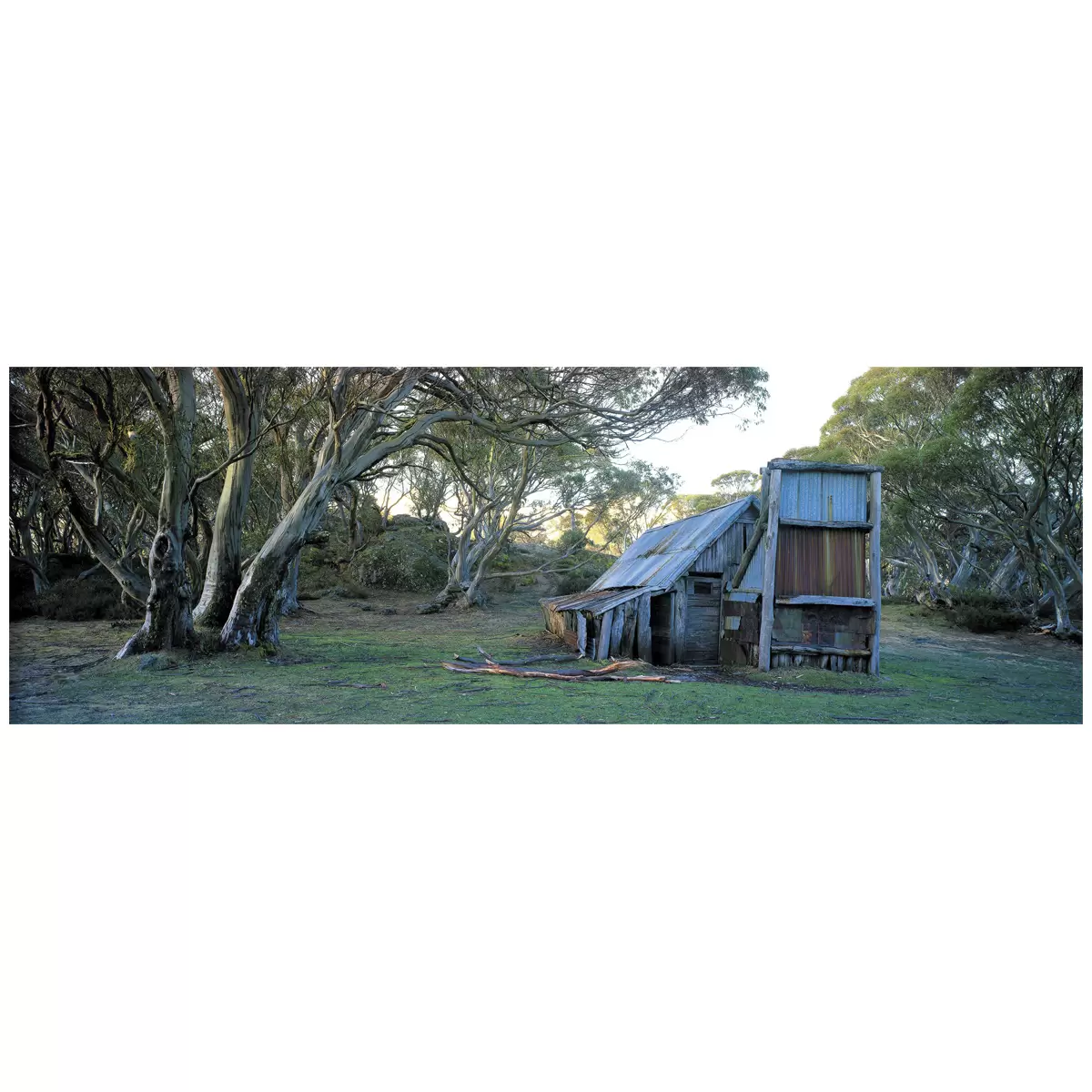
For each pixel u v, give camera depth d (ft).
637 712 39.09
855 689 49.16
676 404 60.34
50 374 49.73
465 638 78.38
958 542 114.83
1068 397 77.46
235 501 58.95
